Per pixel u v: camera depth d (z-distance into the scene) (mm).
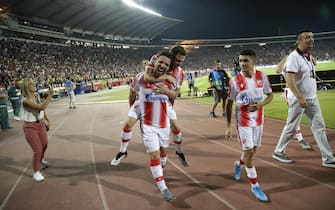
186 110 12188
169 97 3844
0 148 7145
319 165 4641
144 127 3707
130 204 3670
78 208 3650
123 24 54844
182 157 4742
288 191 3773
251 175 3668
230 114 3873
